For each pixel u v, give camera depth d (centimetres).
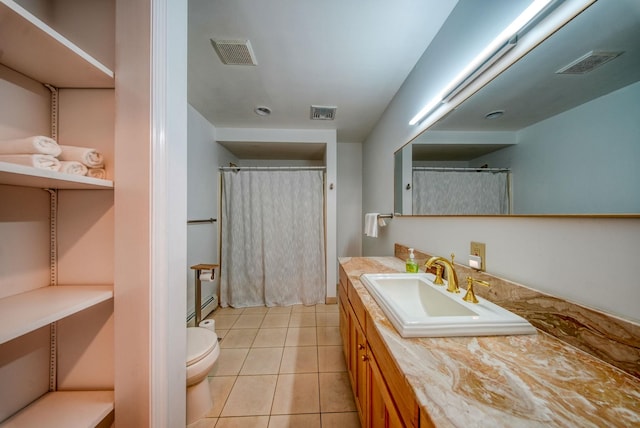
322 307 272
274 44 141
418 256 156
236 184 277
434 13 120
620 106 54
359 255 341
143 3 80
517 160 83
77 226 87
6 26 56
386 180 226
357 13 119
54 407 78
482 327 71
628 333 53
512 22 78
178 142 92
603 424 41
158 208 81
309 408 130
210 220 254
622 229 55
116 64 80
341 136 311
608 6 57
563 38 67
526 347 65
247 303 275
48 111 85
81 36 85
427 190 145
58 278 86
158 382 81
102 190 87
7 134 73
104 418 81
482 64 96
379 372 78
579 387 50
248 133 276
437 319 73
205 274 197
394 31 132
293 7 116
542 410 44
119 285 81
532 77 77
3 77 72
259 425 120
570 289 67
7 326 56
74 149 77
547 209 73
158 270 82
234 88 191
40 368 82
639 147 51
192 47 143
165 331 83
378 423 80
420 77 154
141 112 80
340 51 148
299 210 281
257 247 278
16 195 76
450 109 120
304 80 179
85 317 85
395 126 201
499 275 93
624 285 55
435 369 55
